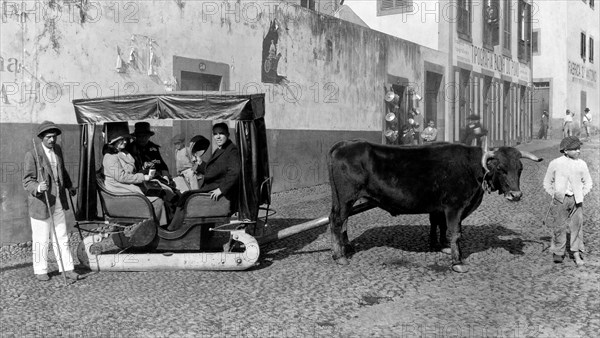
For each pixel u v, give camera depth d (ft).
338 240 28.27
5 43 31.58
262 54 48.60
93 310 21.74
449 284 24.61
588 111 120.26
